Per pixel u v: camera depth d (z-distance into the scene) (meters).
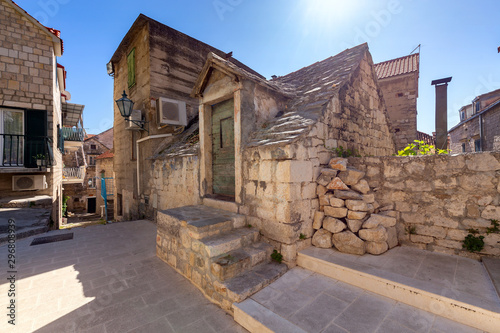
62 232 5.91
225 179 4.85
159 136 7.77
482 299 2.20
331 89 4.48
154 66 7.82
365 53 5.66
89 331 2.37
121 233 5.91
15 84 6.91
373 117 6.00
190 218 3.72
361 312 2.37
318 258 3.17
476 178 3.09
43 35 7.38
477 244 3.03
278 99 4.86
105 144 26.42
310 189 3.62
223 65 4.06
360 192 3.64
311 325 2.20
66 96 12.16
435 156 3.41
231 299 2.65
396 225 3.71
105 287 3.24
